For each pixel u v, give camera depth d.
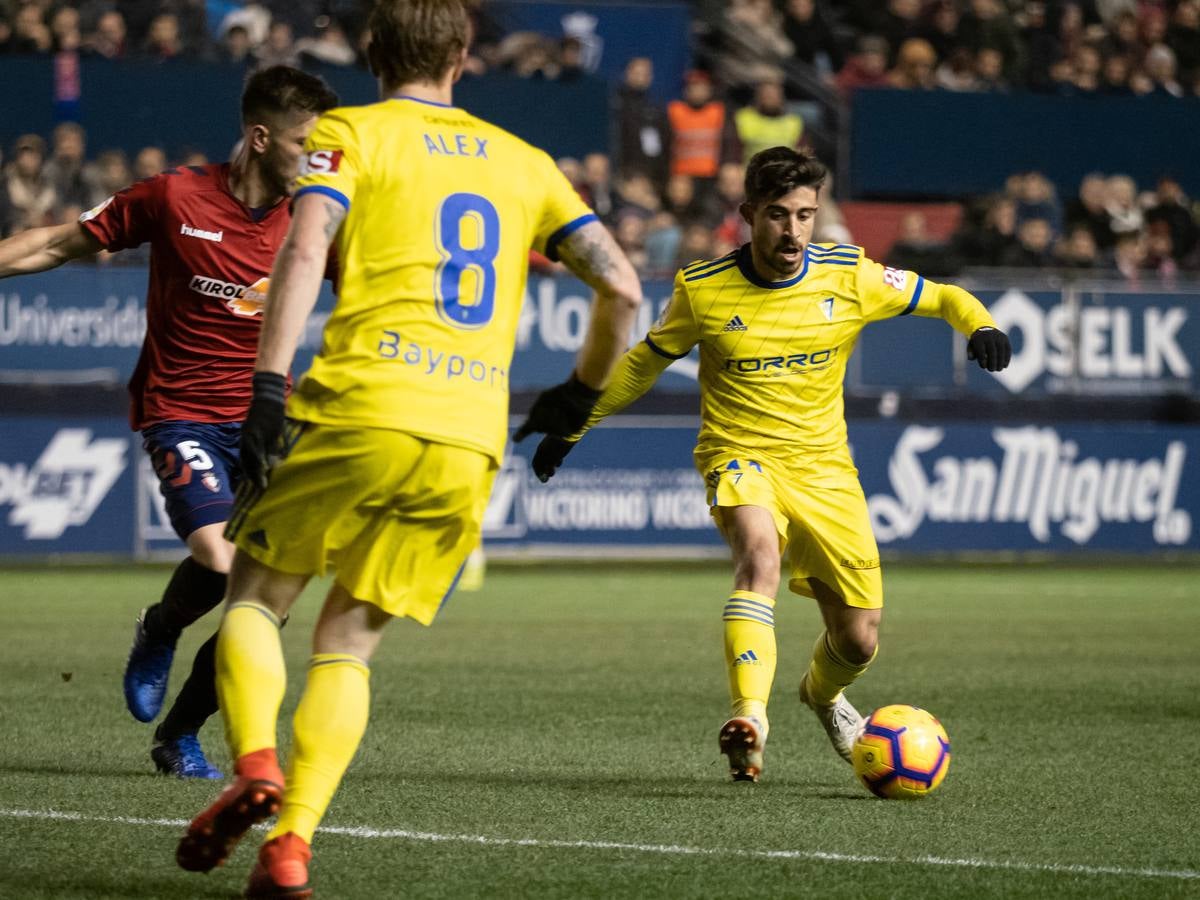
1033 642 40.19
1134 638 41.19
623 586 56.06
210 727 26.09
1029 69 80.81
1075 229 72.06
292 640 40.19
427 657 36.47
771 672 20.91
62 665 34.03
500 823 18.41
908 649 38.59
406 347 14.31
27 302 60.09
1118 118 76.44
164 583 54.41
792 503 22.06
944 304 23.08
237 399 21.72
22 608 46.28
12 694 29.66
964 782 21.52
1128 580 59.84
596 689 31.19
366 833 17.78
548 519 63.06
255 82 21.06
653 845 17.30
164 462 21.17
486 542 62.50
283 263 13.93
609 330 15.11
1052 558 68.69
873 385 66.12
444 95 15.05
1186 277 69.12
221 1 75.81
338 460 14.21
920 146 75.06
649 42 80.88
